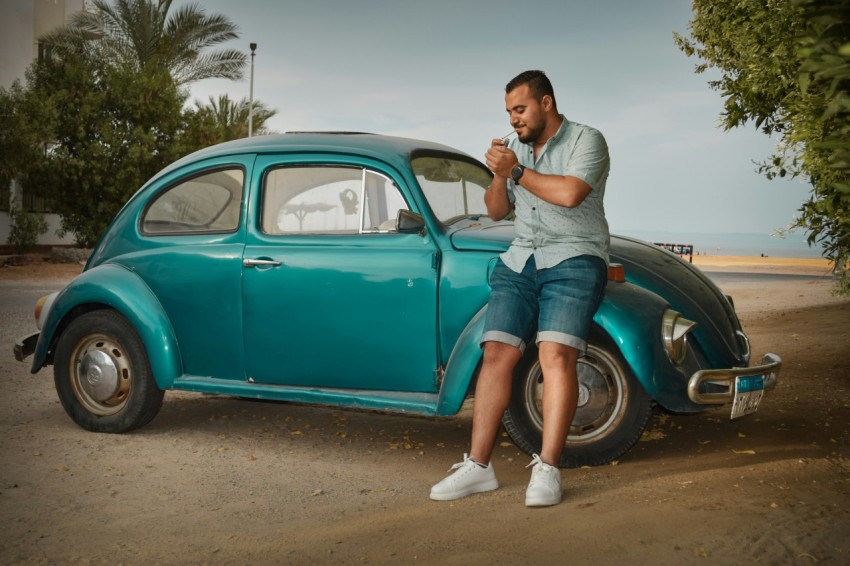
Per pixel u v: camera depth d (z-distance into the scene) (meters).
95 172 25.75
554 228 4.15
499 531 3.45
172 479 4.65
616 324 4.42
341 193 5.26
